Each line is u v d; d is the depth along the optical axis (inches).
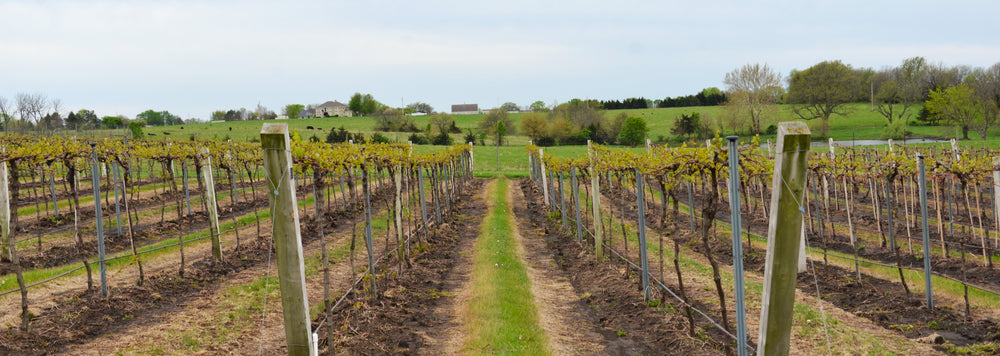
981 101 2407.7
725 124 2999.5
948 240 712.4
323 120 4778.5
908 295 469.1
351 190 419.5
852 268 607.2
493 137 3511.3
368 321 417.4
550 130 3326.8
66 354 352.8
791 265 248.5
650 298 490.3
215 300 484.4
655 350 376.2
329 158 357.4
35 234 730.8
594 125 3457.2
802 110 3513.8
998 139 2383.1
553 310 484.4
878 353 349.1
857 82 3371.1
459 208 1254.3
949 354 354.0
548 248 807.1
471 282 589.3
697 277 579.8
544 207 1221.1
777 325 252.4
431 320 447.2
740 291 281.3
